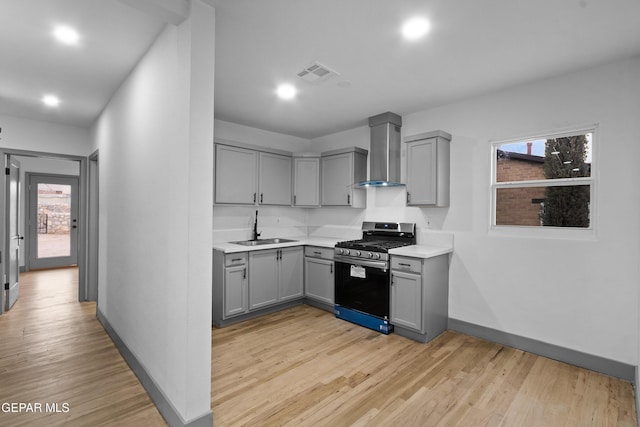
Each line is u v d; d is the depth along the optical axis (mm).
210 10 1709
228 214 4055
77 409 1953
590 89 2469
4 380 2281
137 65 2391
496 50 2223
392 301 3092
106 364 2531
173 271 1770
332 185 4191
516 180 2918
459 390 2154
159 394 1934
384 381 2264
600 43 2115
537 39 2076
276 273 3754
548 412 1926
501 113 2926
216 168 3604
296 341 2947
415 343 2910
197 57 1657
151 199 2104
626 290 2314
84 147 4129
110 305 3078
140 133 2312
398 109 3457
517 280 2820
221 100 3215
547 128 2670
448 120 3281
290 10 1779
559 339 2594
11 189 3922
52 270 6277
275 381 2258
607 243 2389
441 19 1868
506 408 1963
